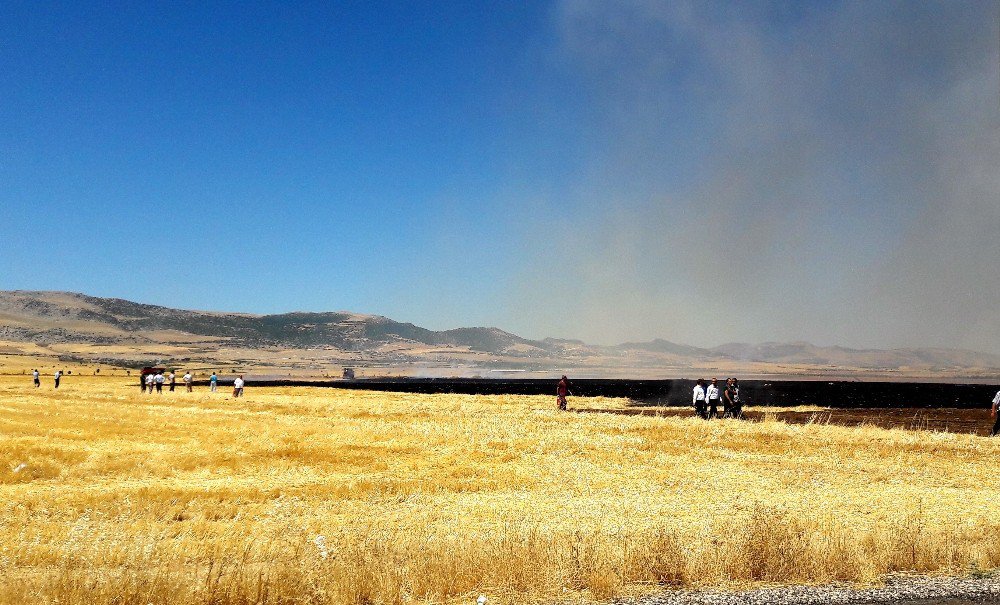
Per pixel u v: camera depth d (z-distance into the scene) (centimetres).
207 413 3872
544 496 1858
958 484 2064
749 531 1212
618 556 1065
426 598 926
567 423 3584
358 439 2889
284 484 1967
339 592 929
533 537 1134
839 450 2700
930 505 1725
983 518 1540
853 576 1016
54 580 952
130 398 5069
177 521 1495
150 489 1795
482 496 1852
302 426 3275
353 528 1408
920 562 1073
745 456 2572
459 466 2319
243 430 3052
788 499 1812
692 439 2962
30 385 7731
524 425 3478
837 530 1280
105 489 1819
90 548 1166
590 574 980
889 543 1139
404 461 2412
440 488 1947
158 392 5891
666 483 2052
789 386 12675
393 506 1702
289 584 938
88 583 932
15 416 3241
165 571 1029
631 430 3275
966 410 5081
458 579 967
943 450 2695
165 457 2303
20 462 2106
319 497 1797
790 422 4031
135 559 1083
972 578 1016
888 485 2044
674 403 5869
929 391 10056
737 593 946
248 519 1526
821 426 3372
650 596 935
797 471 2269
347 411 4225
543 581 967
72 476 2030
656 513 1619
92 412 3650
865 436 3027
